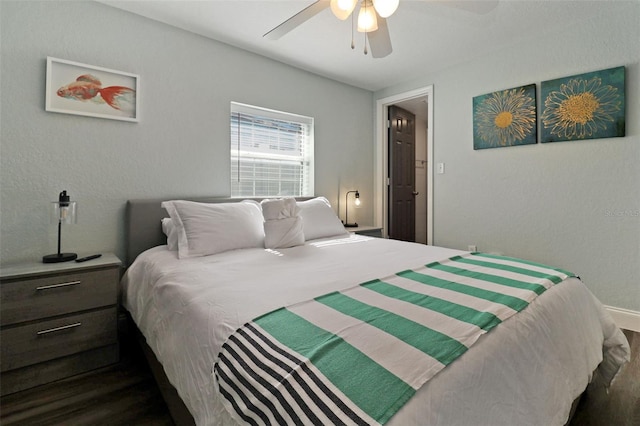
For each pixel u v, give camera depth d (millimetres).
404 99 3668
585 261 2398
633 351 1907
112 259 1923
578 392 1078
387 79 3529
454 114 3172
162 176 2387
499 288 1191
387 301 1066
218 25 2400
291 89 3137
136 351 1992
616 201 2254
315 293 1160
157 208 2299
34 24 1891
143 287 1732
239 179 2865
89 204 2096
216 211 2143
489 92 2895
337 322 906
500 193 2865
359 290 1194
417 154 4980
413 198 4527
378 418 581
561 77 2467
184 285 1349
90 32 2072
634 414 1377
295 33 2512
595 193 2342
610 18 2236
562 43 2461
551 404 921
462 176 3131
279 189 3168
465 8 1742
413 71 3305
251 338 869
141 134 2287
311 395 650
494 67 2855
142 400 1507
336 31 2479
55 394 1550
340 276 1392
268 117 3035
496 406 755
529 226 2691
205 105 2580
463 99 3094
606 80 2246
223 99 2676
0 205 1814
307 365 719
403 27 2430
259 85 2895
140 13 2240
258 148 2994
